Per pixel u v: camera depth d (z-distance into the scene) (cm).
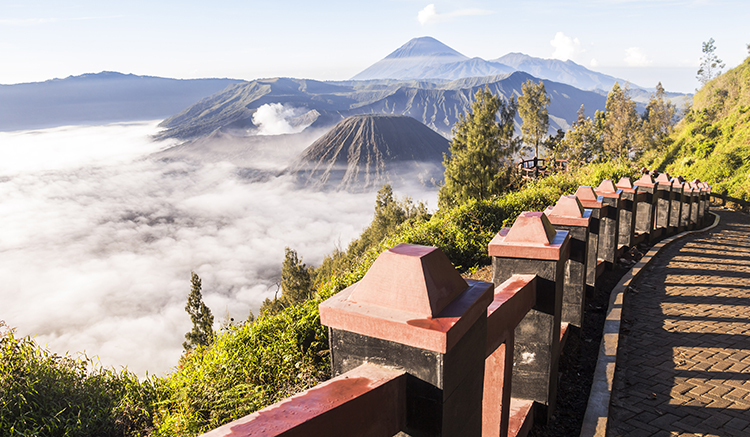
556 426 288
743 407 315
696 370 371
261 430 85
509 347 217
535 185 1243
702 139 3897
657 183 827
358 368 124
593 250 497
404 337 117
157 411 337
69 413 310
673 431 290
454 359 123
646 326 464
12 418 296
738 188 2338
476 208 803
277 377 349
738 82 4650
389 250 132
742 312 495
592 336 417
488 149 1975
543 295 266
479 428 153
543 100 4269
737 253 786
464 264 647
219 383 341
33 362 360
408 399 125
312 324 430
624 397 333
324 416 94
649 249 786
